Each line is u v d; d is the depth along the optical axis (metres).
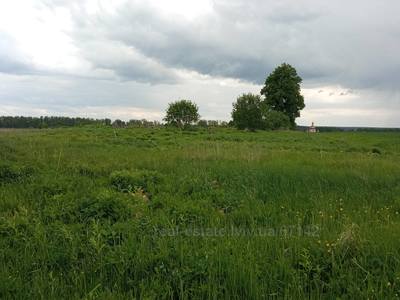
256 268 4.10
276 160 13.02
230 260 4.25
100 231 5.08
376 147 25.34
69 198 6.88
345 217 6.03
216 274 4.06
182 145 19.91
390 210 6.83
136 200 6.85
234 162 12.12
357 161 13.27
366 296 3.66
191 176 9.45
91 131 33.03
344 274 4.07
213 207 6.89
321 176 9.51
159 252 4.52
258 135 37.81
